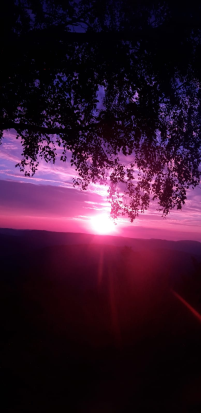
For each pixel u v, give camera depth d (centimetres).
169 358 401
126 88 741
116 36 681
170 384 338
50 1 712
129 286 528
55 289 737
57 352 468
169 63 711
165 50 689
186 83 750
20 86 675
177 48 690
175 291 489
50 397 350
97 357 443
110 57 688
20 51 642
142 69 731
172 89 751
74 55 702
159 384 342
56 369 420
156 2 695
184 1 672
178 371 363
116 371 393
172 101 752
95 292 557
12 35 643
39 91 695
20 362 446
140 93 723
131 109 735
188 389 321
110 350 457
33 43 650
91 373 399
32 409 327
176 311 472
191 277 488
